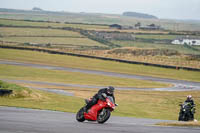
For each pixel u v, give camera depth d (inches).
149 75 6186.0
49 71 5600.4
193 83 5497.1
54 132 842.8
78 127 986.1
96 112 1186.6
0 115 1264.8
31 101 2415.1
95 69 6471.5
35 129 876.6
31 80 4379.9
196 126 1167.6
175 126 1167.6
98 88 4200.3
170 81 5580.7
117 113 2416.3
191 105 1695.4
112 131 926.4
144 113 2760.8
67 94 3417.8
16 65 6043.3
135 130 971.9
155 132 943.0
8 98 2404.0
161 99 3764.8
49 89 3656.5
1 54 7721.5
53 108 2100.1
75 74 5497.1
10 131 817.5
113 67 7027.6
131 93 4040.4
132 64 7741.1
